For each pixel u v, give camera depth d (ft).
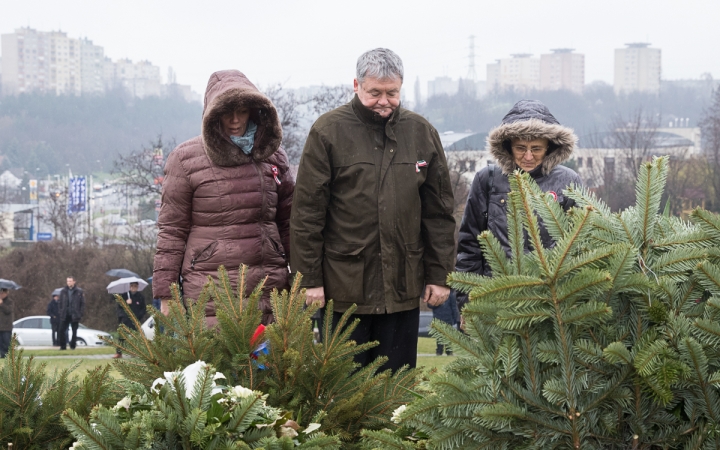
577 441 6.48
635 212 7.32
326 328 9.83
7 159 444.14
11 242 186.80
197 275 13.25
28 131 489.26
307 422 9.19
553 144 14.28
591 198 7.74
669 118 411.13
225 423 7.59
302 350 9.28
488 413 6.38
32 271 120.26
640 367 6.22
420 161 13.08
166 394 7.79
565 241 6.63
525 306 6.57
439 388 6.69
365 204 12.70
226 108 13.03
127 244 125.80
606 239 7.10
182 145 13.82
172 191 13.46
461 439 6.67
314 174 12.73
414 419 6.88
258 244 13.53
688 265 6.72
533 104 14.30
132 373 9.34
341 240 12.83
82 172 455.63
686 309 6.72
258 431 7.73
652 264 6.93
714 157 139.33
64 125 507.30
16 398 9.42
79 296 62.54
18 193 349.20
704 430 6.36
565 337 6.52
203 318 9.85
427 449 6.89
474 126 371.56
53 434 9.50
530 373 6.67
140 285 66.08
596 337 6.70
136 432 7.27
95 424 7.38
